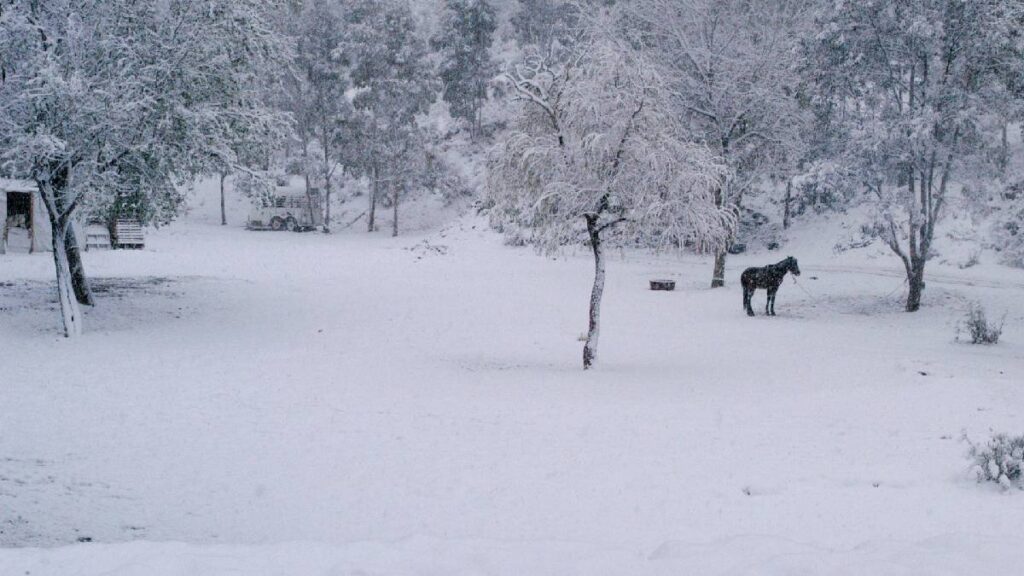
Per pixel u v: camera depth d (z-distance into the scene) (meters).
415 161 63.97
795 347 19.44
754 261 43.28
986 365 15.91
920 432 10.39
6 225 36.88
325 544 5.30
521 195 16.98
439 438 10.59
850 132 27.98
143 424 11.30
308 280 33.25
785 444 9.95
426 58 71.94
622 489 8.08
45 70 16.97
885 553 5.00
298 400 13.16
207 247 46.56
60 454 9.69
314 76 62.94
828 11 30.31
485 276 36.84
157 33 19.33
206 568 4.56
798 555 4.88
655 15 34.34
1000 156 28.12
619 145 16.20
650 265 42.34
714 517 7.00
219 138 20.11
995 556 4.76
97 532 7.07
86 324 21.19
